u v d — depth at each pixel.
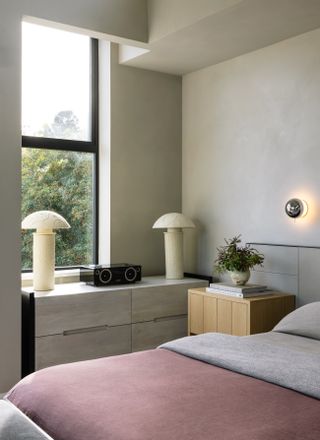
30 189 4.41
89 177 4.72
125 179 4.69
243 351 2.67
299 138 3.92
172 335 4.34
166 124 4.91
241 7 3.40
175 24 3.82
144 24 4.05
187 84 4.94
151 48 4.20
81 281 4.38
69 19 3.74
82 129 4.69
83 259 4.69
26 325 3.73
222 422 1.88
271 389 2.21
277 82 4.08
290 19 3.61
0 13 3.51
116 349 4.05
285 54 4.01
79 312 3.87
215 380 2.33
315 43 3.79
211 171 4.68
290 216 3.92
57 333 3.78
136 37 4.02
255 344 2.80
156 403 2.06
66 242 4.59
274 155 4.11
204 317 4.07
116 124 4.63
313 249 3.76
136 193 4.75
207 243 4.73
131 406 2.04
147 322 4.21
